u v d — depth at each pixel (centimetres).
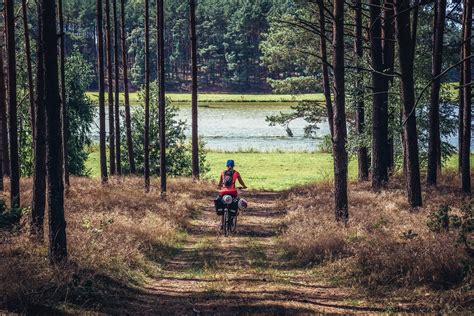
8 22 1460
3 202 1045
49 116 972
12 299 775
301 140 7194
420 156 3045
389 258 1014
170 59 17238
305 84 3512
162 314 827
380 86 2317
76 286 876
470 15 2283
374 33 2394
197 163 3309
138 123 3459
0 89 2869
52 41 958
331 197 2178
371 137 2622
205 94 16162
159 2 2414
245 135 7750
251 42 17288
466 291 867
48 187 984
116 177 2955
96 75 16238
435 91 2333
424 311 811
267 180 3906
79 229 1328
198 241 1563
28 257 1014
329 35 3200
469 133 2202
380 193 2144
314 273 1120
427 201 1869
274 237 1603
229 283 1038
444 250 981
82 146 3675
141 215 1708
